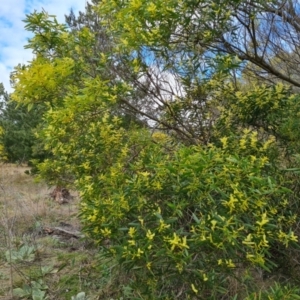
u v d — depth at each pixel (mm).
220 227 1707
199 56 2783
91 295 2951
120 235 2014
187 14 2549
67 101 2564
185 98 3139
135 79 3039
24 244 3975
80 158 2863
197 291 1775
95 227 2156
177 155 2047
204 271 1776
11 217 4531
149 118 3127
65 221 5309
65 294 3104
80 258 3645
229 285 2016
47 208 5836
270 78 3316
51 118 2666
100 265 3088
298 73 3400
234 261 1822
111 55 3020
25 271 3541
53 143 2898
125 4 2734
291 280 2342
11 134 11039
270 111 2826
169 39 2676
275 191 1856
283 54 3318
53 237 4547
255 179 1817
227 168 1863
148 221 1927
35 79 2643
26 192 6578
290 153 2633
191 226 1790
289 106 2793
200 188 1819
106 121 2756
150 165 2086
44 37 3066
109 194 2361
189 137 3104
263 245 1713
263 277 2385
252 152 2461
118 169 2480
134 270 1948
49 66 2668
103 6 2957
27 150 10555
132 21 2525
